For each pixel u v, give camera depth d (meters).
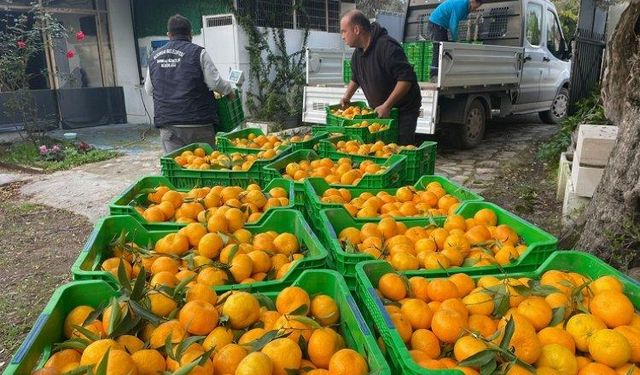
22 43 9.05
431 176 3.46
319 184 3.25
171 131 5.03
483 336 1.66
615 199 3.25
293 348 1.51
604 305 1.76
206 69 4.91
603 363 1.59
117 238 2.44
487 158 8.34
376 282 1.98
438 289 1.88
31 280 4.36
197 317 1.64
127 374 1.38
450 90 7.59
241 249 2.26
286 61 11.44
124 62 12.80
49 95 11.60
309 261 2.01
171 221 2.78
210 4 10.97
